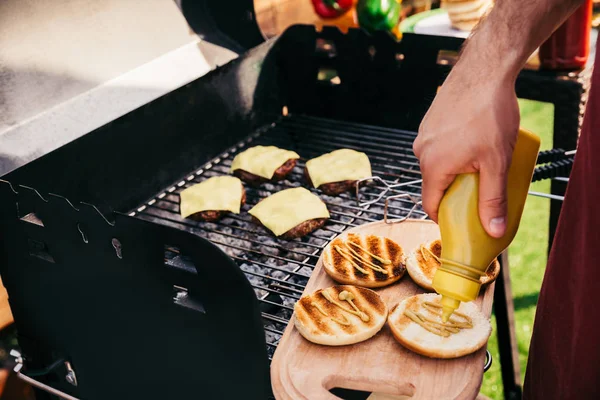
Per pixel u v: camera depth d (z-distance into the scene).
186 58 1.96
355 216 1.80
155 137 1.88
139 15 1.90
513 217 1.02
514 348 2.05
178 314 1.24
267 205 1.83
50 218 1.30
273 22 2.86
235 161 2.06
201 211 1.83
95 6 1.79
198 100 2.00
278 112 2.41
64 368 1.55
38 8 1.65
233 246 1.72
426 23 2.52
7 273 1.49
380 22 2.34
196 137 2.04
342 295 1.26
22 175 1.49
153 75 1.85
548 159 1.68
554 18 0.96
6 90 1.54
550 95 2.12
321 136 2.29
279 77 2.37
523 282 3.03
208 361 1.26
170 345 1.30
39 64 1.62
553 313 1.18
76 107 1.65
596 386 1.14
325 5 2.63
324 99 2.35
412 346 1.13
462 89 0.96
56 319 1.48
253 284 1.62
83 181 1.67
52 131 1.58
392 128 2.28
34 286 1.46
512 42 0.94
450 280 1.00
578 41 2.08
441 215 1.02
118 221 1.19
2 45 1.56
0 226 1.41
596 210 1.04
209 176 2.08
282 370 1.12
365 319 1.19
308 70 2.32
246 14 2.19
